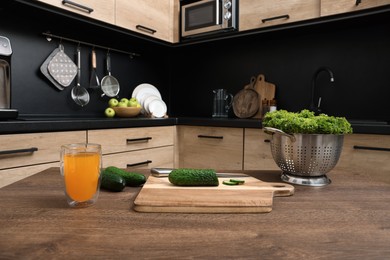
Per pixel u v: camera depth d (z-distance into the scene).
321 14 1.85
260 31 2.16
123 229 0.48
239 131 2.00
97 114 2.38
